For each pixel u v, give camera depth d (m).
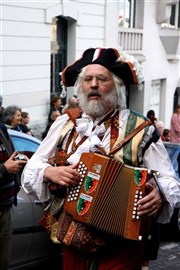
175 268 5.93
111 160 2.56
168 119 18.25
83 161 2.63
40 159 2.90
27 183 2.88
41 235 4.80
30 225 4.66
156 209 2.61
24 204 4.60
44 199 2.85
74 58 12.48
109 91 2.74
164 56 17.36
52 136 2.93
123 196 2.55
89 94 2.75
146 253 3.12
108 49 2.78
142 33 15.59
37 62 10.98
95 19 13.05
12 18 10.04
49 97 11.49
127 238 2.54
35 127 11.01
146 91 16.20
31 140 5.27
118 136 2.72
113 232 2.55
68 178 2.62
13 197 3.81
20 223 4.56
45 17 11.05
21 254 4.65
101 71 2.73
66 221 2.73
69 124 2.88
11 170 3.53
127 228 2.54
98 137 2.76
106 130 2.76
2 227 3.73
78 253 2.79
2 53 9.88
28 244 4.69
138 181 2.55
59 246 5.01
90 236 2.64
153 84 17.09
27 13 10.47
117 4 13.81
